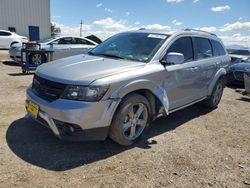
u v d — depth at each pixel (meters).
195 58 5.29
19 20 27.14
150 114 4.22
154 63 4.27
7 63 12.33
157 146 4.11
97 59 4.31
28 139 3.99
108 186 3.02
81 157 3.60
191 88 5.17
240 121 5.68
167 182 3.18
